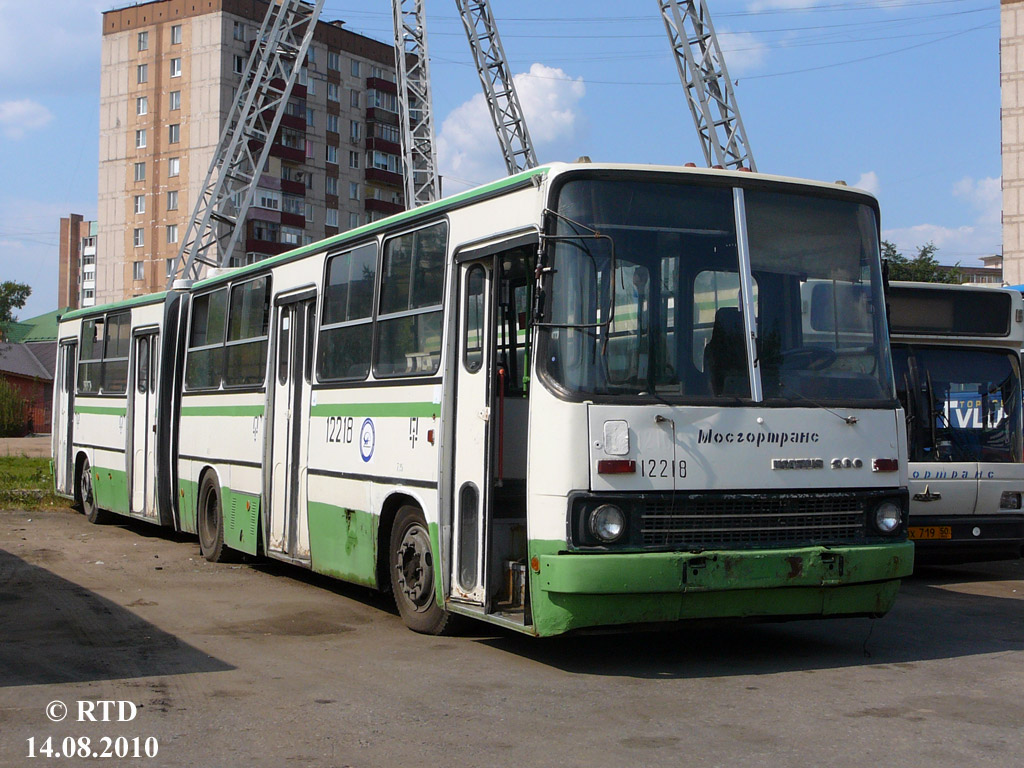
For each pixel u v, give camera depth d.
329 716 6.55
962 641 8.88
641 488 7.19
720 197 7.79
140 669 7.83
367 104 80.12
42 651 8.42
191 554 14.43
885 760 5.62
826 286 7.99
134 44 72.81
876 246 8.25
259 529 12.24
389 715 6.57
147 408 16.03
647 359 7.36
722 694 7.04
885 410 7.95
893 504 7.89
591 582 6.98
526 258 7.84
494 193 8.15
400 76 50.72
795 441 7.61
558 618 7.12
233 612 10.20
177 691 7.19
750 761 5.61
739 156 41.28
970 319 12.70
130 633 9.15
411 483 9.03
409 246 9.41
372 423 9.79
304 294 11.47
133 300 16.89
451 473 8.53
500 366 8.20
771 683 7.35
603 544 7.08
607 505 7.11
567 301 7.30
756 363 7.62
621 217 7.49
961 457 12.58
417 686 7.30
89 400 18.73
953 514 12.43
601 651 8.46
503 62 51.03
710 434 7.38
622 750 5.82
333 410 10.59
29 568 12.89
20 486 24.80
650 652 8.42
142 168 72.69
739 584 7.26
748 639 8.95
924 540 12.27
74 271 126.06
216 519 13.59
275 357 12.12
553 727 6.27
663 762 5.60
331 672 7.74
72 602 10.59
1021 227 68.00
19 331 103.75
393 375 9.47
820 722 6.35
